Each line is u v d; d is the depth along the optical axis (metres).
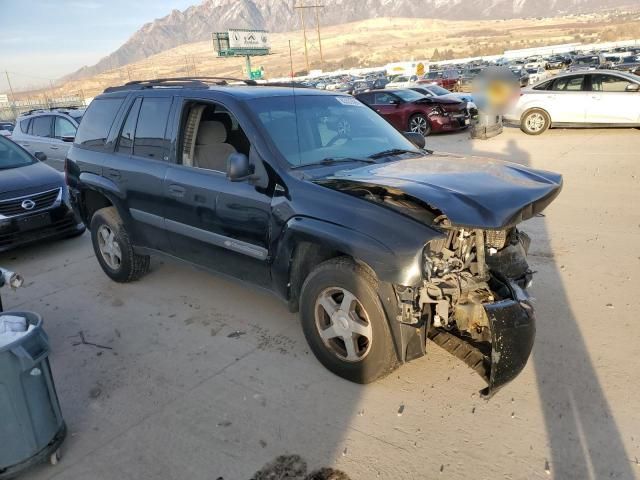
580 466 2.68
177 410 3.32
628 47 60.34
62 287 5.54
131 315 4.72
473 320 3.19
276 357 3.86
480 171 3.48
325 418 3.16
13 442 2.67
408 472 2.71
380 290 3.08
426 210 3.12
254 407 3.30
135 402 3.44
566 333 3.90
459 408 3.17
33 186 6.62
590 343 3.75
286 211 3.46
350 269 3.18
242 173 3.54
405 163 3.80
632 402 3.11
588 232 6.08
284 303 3.78
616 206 7.02
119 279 5.40
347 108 4.59
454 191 2.99
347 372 3.44
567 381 3.34
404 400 3.27
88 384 3.68
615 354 3.59
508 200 2.92
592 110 13.77
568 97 14.03
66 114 11.54
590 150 11.40
